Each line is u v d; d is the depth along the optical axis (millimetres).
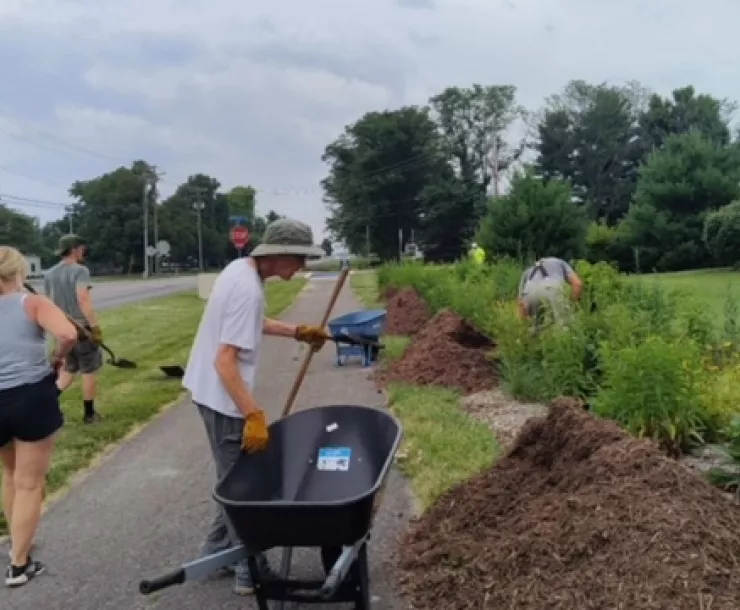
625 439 5258
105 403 10562
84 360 9508
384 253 101625
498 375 10531
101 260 115000
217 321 4891
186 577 4004
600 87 97750
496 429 8242
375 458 4996
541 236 25250
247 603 4871
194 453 8273
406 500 6414
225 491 4336
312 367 13531
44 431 5215
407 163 99750
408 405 9406
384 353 13820
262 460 4871
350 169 102625
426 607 4566
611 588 3934
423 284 21047
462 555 4898
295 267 4898
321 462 5047
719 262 45375
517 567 4488
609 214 95812
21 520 5242
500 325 10820
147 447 8578
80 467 7828
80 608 4891
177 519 6348
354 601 4273
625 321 9070
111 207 113125
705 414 6812
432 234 95375
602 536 4312
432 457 7293
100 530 6152
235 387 4699
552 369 9141
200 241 116938
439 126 103625
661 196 49906
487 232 25875
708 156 50281
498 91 101562
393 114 101562
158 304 31828
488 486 5734
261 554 4707
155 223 106312
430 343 11984
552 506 4891
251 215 138500
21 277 5371
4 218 95062
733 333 10000
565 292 10477
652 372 6785
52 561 5590
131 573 5359
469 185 95938
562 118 97625
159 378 12781
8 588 5199
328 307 5820
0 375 5125
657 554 4012
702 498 4594
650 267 49719
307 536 4023
